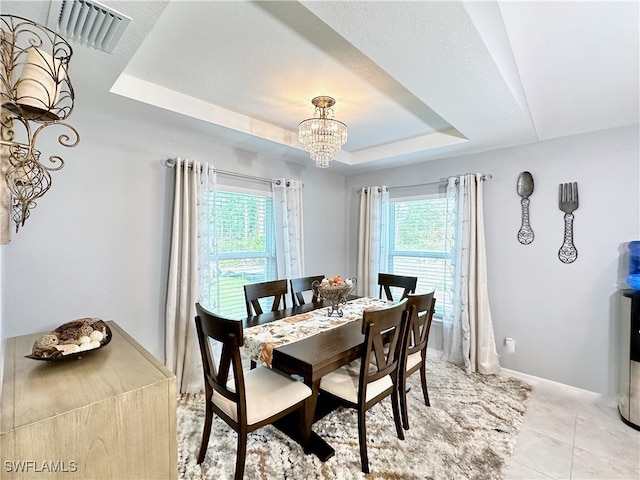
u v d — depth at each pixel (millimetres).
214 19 1438
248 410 1657
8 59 1013
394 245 4012
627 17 1386
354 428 2172
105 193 2322
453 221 3285
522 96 2055
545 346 2828
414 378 2951
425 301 2242
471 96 1873
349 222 4418
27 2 1136
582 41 1569
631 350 2213
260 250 3473
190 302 2635
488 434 2113
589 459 1883
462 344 3143
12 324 1962
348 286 2551
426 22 1232
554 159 2764
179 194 2605
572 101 2127
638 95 2021
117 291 2395
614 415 2357
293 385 1891
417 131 3008
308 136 2225
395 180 3910
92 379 1184
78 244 2209
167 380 1184
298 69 1896
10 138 1016
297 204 3617
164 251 2645
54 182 2104
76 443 993
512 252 2996
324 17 1215
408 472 1763
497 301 3092
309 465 1813
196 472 1760
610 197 2518
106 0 1148
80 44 1428
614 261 2504
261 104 2418
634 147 2424
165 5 1193
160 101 2146
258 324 2303
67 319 2170
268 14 1408
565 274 2721
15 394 1070
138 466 1118
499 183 3068
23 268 1996
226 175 3074
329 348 1838
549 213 2793
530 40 1624
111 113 2256
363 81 2043
